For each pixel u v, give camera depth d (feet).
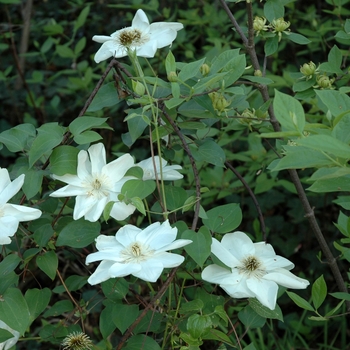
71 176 2.32
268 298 2.18
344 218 2.78
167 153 2.79
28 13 6.28
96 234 2.39
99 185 2.30
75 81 5.06
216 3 5.59
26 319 2.22
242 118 2.85
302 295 4.53
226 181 4.15
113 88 2.63
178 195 2.41
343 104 2.07
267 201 4.82
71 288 2.87
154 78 2.37
